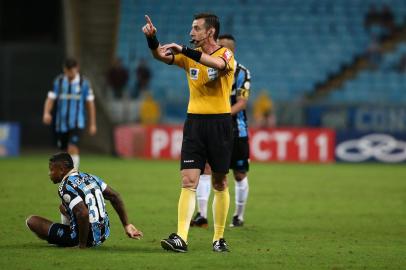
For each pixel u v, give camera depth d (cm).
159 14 10394
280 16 10475
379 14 10350
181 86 9712
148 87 9488
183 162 2791
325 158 8006
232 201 4628
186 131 2805
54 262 2559
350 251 2914
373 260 2727
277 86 9812
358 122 8775
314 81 9869
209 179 3531
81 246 2784
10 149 8194
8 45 10631
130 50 9981
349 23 10419
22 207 4019
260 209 4244
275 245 3042
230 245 3025
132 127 8156
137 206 4212
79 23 10275
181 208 2797
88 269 2467
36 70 10656
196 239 3161
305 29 10356
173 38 10144
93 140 9025
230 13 10456
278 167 7294
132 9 10400
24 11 11069
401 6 10575
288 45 10200
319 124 8800
